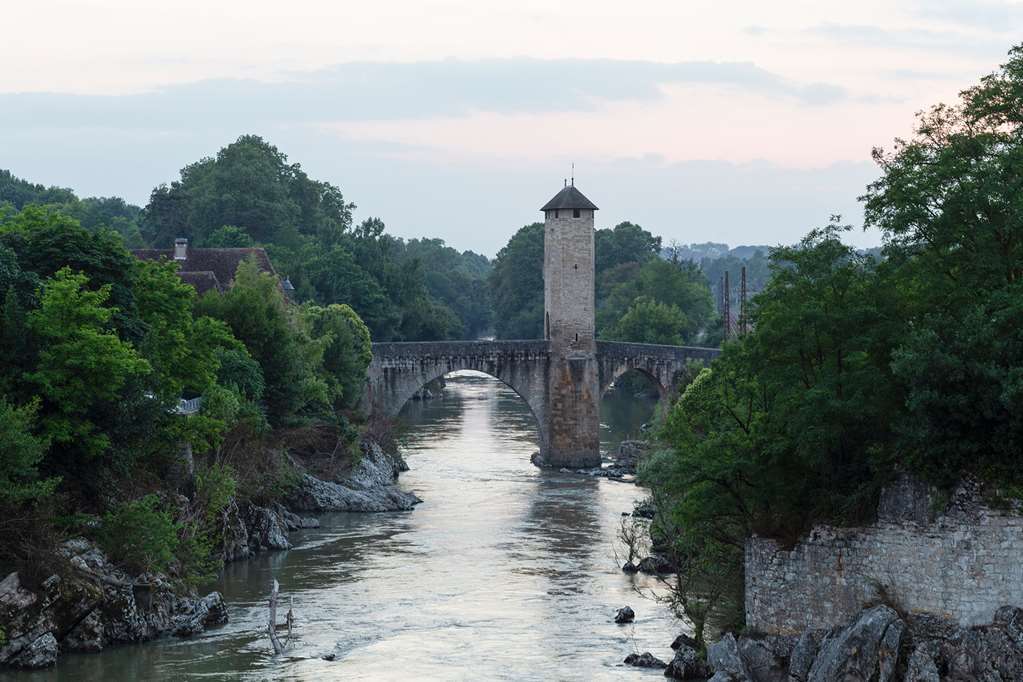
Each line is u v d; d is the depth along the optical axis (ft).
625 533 298.35
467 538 329.52
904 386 191.31
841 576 188.65
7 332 227.20
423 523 351.67
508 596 267.39
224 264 484.74
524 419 615.16
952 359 174.60
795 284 205.05
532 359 490.08
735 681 192.95
